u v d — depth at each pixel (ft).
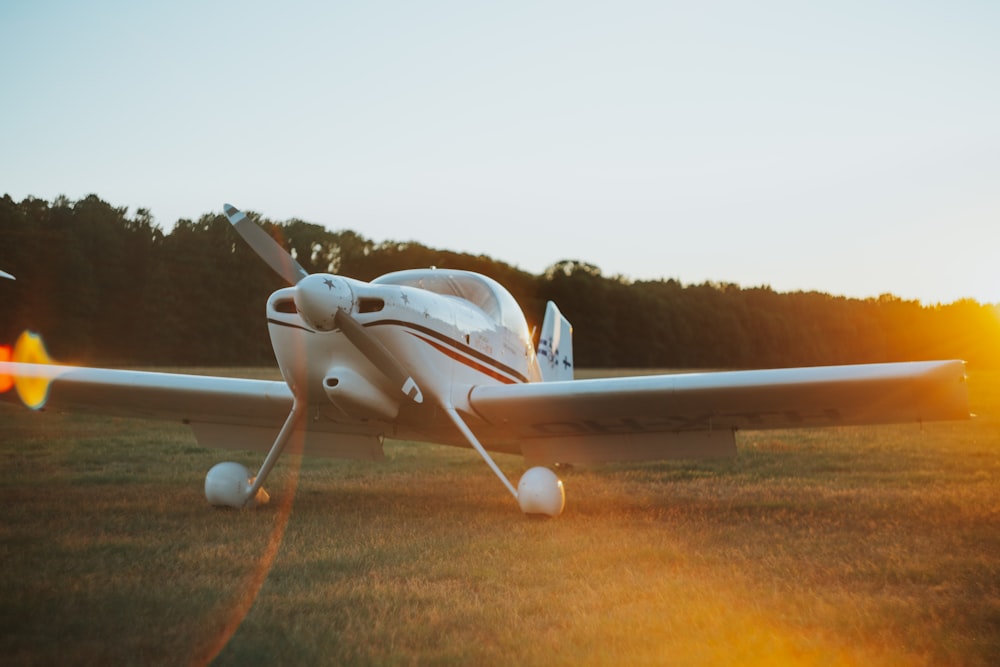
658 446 22.75
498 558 14.56
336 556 14.58
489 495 22.79
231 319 144.46
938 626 10.67
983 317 238.68
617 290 206.80
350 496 22.26
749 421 21.18
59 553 14.52
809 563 14.16
